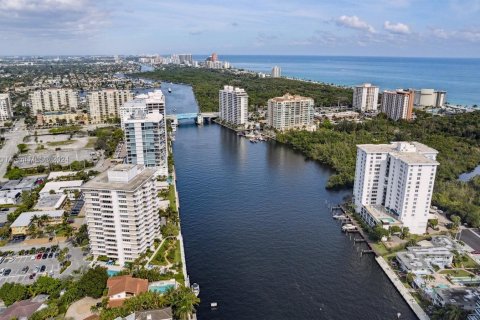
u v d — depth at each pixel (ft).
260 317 590.14
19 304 567.59
